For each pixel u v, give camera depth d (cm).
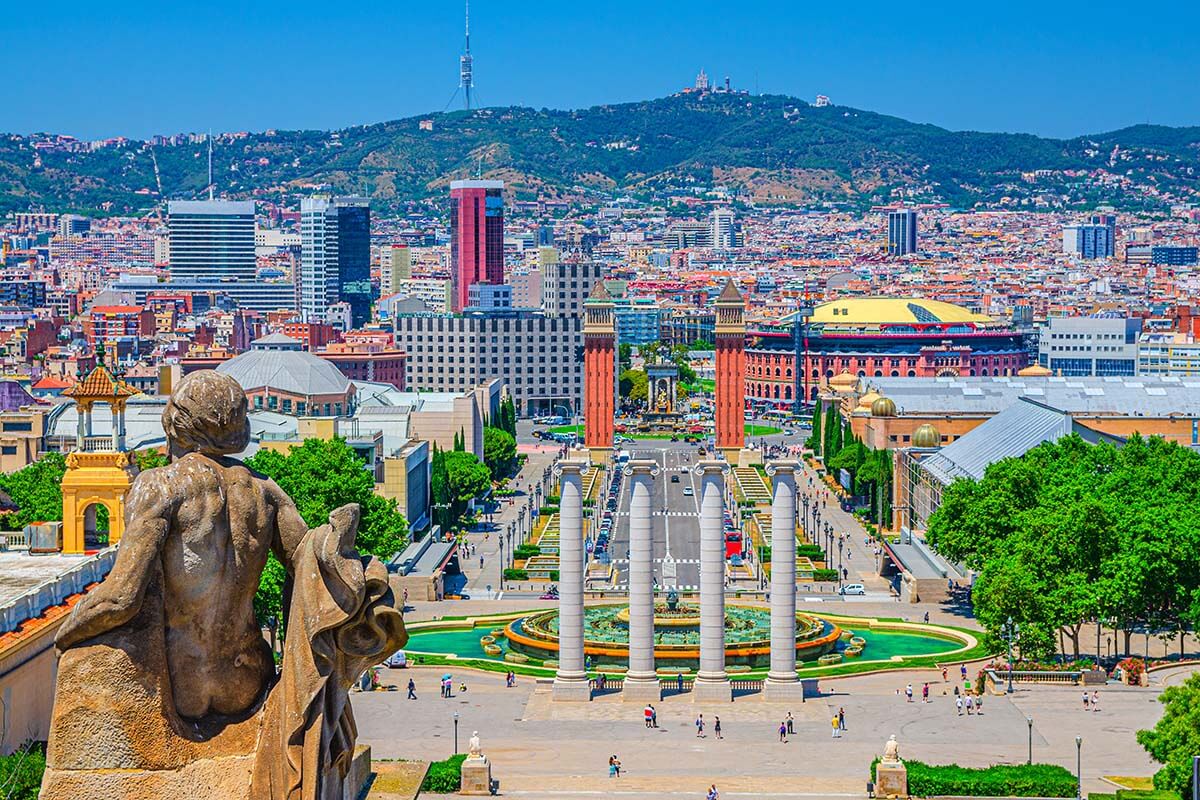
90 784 5403
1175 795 19000
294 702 5400
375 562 5503
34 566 19088
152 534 5394
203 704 5594
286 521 5669
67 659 5422
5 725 15688
